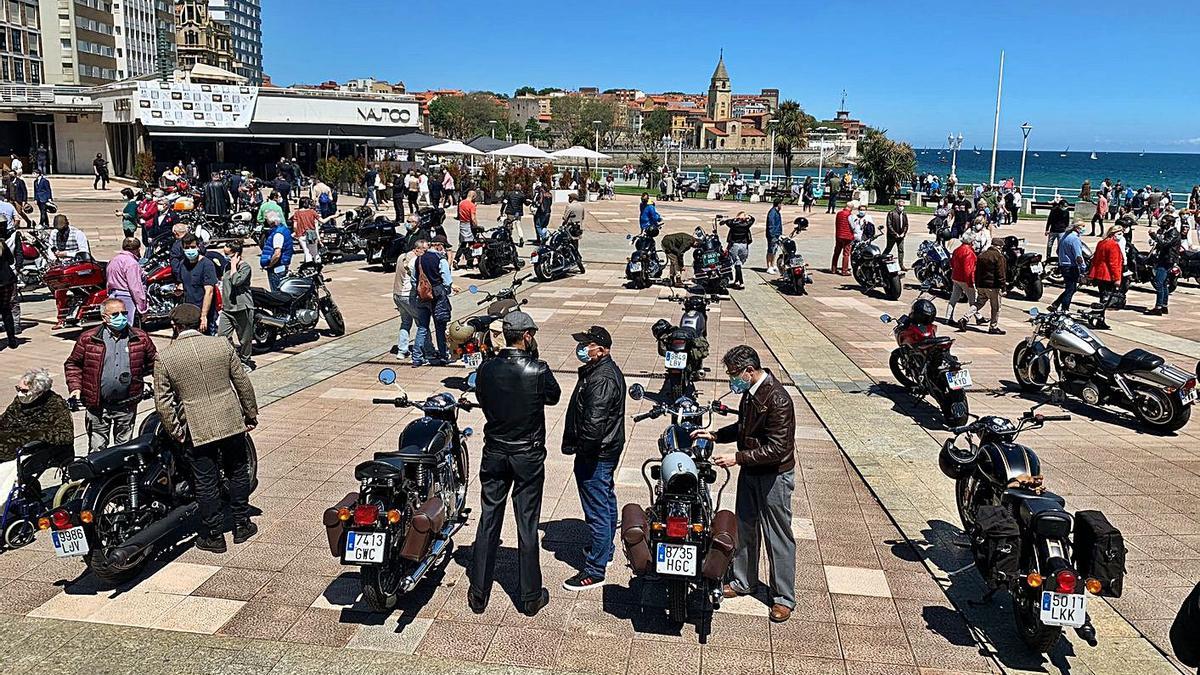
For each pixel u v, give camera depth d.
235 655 4.78
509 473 5.24
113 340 7.02
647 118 182.88
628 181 64.56
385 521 4.89
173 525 5.74
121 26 100.19
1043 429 9.22
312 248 19.94
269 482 7.33
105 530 5.48
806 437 8.86
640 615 5.26
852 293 18.67
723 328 14.51
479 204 37.56
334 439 8.50
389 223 21.09
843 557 6.07
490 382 5.18
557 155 44.62
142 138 47.00
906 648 4.93
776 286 19.36
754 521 5.39
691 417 5.74
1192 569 5.95
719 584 4.96
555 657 4.80
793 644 4.96
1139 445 8.70
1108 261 15.13
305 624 5.11
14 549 6.10
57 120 55.22
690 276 20.28
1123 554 4.50
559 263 19.77
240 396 6.06
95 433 7.09
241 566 5.82
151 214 21.20
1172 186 121.19
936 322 15.42
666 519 4.84
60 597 5.41
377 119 52.91
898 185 44.62
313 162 52.44
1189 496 7.29
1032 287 18.19
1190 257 20.41
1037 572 4.60
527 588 5.20
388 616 5.20
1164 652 4.93
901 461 8.08
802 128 61.56
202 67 50.66
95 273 13.57
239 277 11.02
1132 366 9.23
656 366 11.59
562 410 9.52
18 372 10.73
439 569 5.82
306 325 12.76
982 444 5.98
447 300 11.61
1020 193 43.59
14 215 17.75
